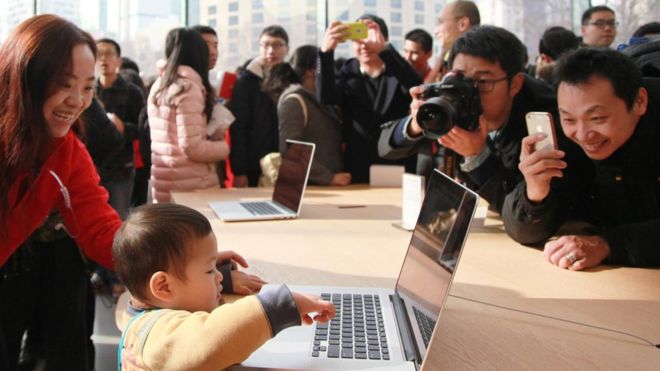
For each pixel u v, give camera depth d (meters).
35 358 2.03
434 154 2.40
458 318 1.10
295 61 3.32
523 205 1.56
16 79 1.21
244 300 0.87
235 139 3.24
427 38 3.57
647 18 4.94
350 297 1.20
